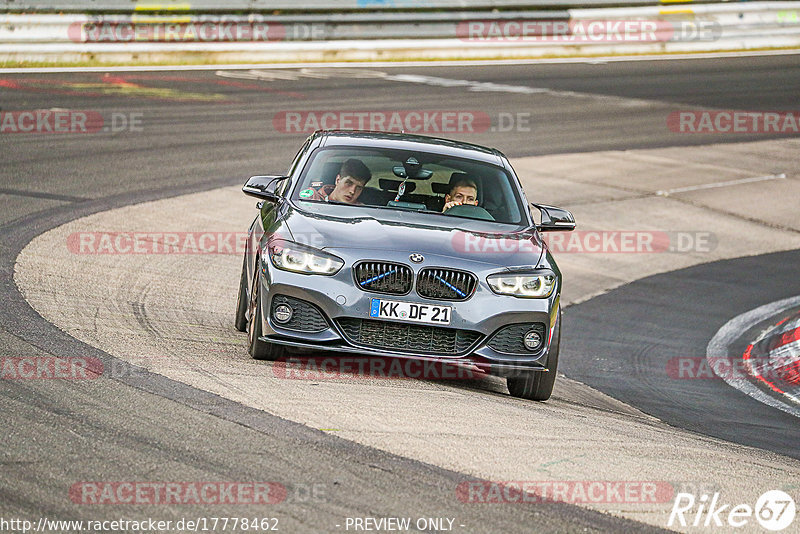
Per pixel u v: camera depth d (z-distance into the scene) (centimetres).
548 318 2359
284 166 5612
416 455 1744
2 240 3544
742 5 11656
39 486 1475
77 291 2978
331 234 2375
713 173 6862
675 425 2603
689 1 11419
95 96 7069
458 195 2656
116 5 8506
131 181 4938
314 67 9225
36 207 4178
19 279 3012
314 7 9556
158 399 1930
